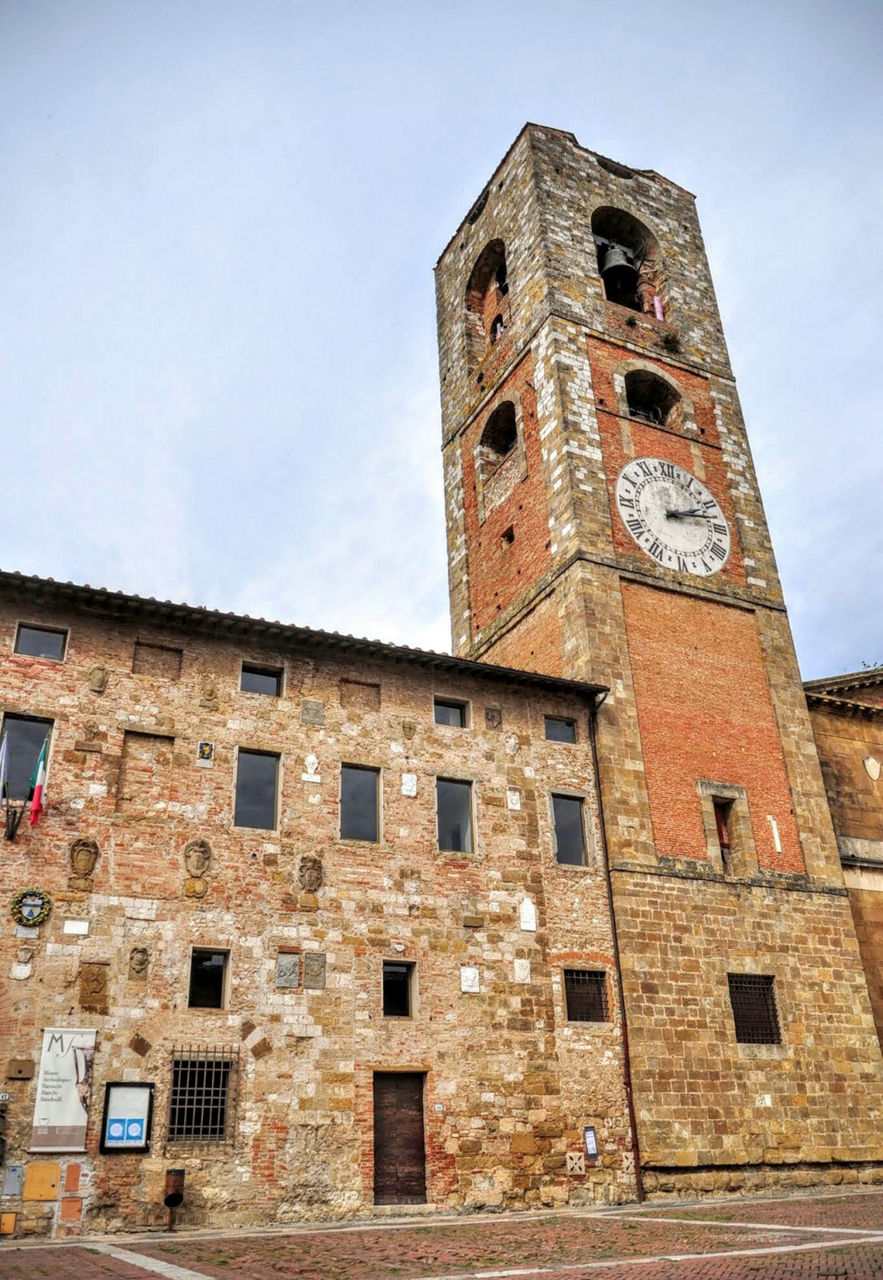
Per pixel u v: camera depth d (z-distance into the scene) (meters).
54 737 25.12
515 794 30.02
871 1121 30.44
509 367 41.81
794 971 31.48
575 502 35.72
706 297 44.88
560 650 34.69
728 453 40.81
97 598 26.34
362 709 29.08
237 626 27.77
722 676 35.50
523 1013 27.41
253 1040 24.28
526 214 43.06
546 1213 24.59
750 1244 17.41
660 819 31.77
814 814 34.59
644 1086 27.77
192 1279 15.27
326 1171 23.88
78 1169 21.89
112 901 24.17
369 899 26.84
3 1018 22.36
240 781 26.88
